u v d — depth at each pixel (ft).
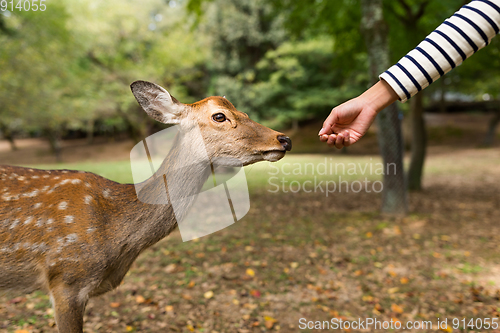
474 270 13.32
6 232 5.10
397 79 3.56
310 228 19.25
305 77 68.59
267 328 9.25
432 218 20.65
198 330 8.98
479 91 71.61
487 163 47.19
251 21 69.92
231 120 5.44
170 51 60.64
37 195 5.31
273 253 15.12
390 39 26.45
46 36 40.86
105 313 9.62
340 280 12.47
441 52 3.38
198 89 77.82
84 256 5.21
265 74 74.64
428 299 11.05
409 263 14.11
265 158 5.52
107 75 62.49
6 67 39.22
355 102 3.97
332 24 27.50
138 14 59.67
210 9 70.95
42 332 8.36
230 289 11.50
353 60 30.58
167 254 14.58
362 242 16.79
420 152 29.25
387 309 10.43
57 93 52.42
